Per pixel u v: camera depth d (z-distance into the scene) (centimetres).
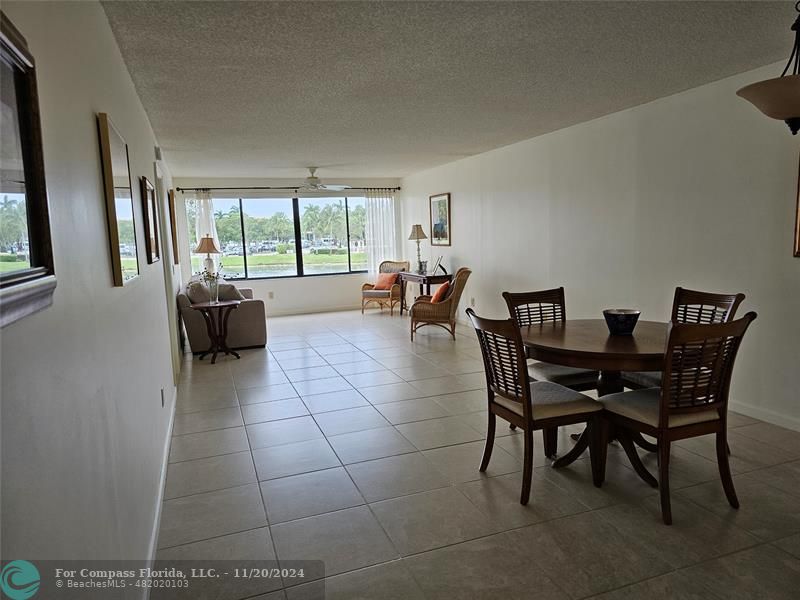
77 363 119
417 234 795
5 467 74
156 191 433
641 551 215
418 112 426
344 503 259
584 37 270
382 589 197
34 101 93
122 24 232
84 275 134
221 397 436
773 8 240
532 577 201
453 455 311
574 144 503
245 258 876
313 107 400
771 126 331
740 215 354
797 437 322
